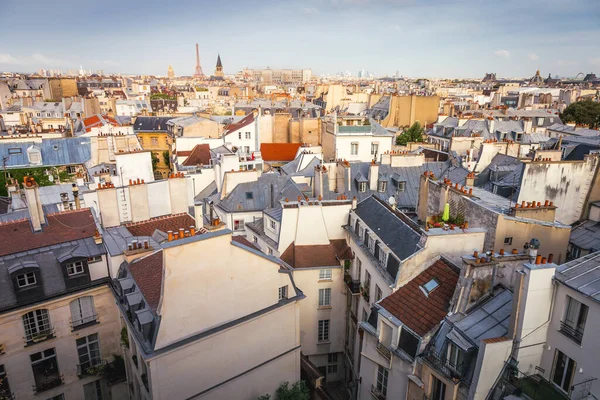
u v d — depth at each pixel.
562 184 43.78
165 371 28.27
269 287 32.97
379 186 58.94
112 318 35.69
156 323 27.22
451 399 23.73
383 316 29.19
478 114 126.25
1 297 30.72
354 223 42.81
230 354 31.56
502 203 37.19
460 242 31.61
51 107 159.62
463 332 24.33
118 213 39.88
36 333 32.78
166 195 44.69
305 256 42.88
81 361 35.09
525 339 22.14
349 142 77.19
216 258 29.34
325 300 43.22
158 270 29.84
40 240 34.16
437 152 72.81
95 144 83.06
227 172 58.44
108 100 193.75
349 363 42.56
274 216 46.09
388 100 143.75
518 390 21.52
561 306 21.58
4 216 46.62
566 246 33.72
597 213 43.31
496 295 26.34
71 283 33.28
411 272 31.05
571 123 112.19
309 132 108.38
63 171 81.44
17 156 80.31
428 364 25.30
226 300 30.55
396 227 36.03
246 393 33.38
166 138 118.62
